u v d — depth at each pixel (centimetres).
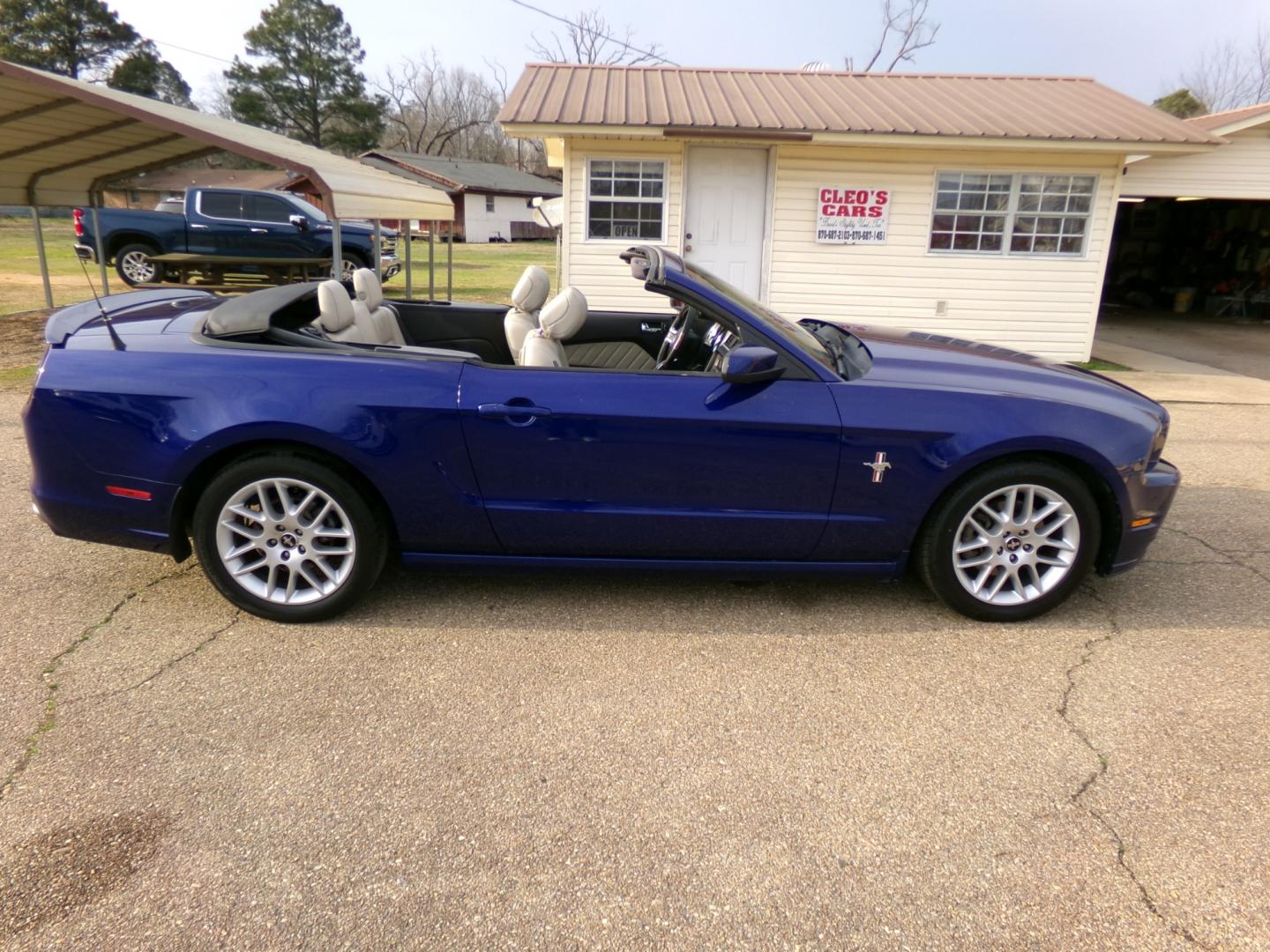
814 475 327
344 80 5959
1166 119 1042
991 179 1032
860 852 225
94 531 331
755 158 1028
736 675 310
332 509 326
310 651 318
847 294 1068
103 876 209
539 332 366
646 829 232
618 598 369
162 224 1533
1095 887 214
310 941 192
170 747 259
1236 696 302
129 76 5428
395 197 830
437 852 221
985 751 269
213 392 315
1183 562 424
